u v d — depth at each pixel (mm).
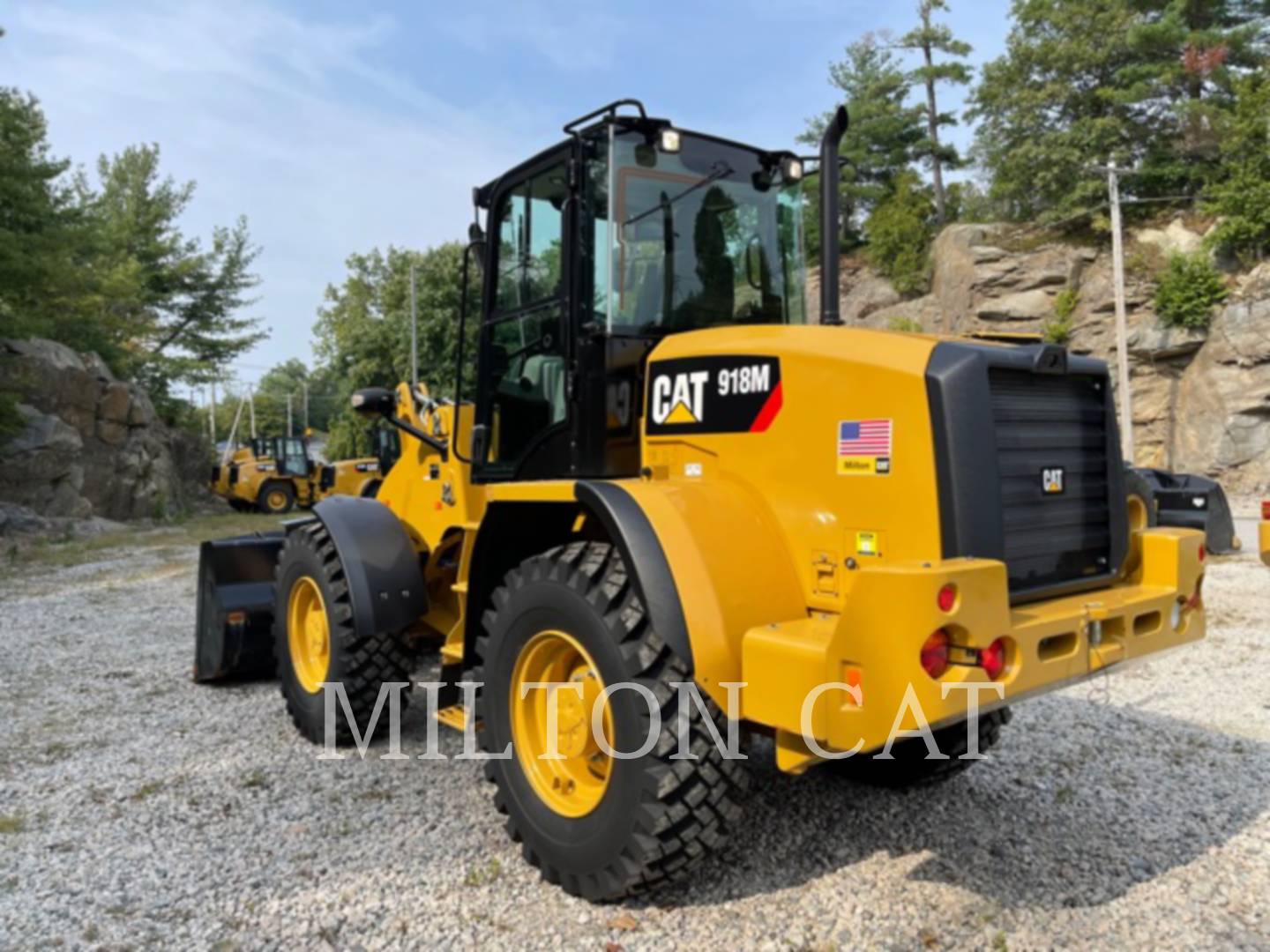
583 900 3094
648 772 2830
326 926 2945
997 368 2877
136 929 2938
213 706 5449
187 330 34656
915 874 3268
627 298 3682
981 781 4121
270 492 26969
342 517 4582
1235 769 4242
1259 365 23109
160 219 34125
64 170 19141
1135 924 2938
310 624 4891
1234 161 26484
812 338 3100
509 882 3236
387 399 4691
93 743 4770
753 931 2893
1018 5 32312
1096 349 26688
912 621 2441
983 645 2525
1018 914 2996
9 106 18406
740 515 3072
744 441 3188
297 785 4152
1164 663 6164
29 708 5453
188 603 9555
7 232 17281
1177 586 3225
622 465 3680
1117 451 3303
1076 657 2826
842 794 3982
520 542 3855
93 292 24234
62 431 19922
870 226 34875
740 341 3244
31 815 3822
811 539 2992
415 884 3223
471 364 4539
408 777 4246
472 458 4352
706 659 2787
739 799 2916
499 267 4289
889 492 2811
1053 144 30641
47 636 7773
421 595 4516
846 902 3070
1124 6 30984
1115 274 24875
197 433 32000
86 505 20234
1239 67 30125
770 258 4117
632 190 3705
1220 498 11195
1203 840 3527
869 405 2863
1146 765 4297
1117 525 3266
